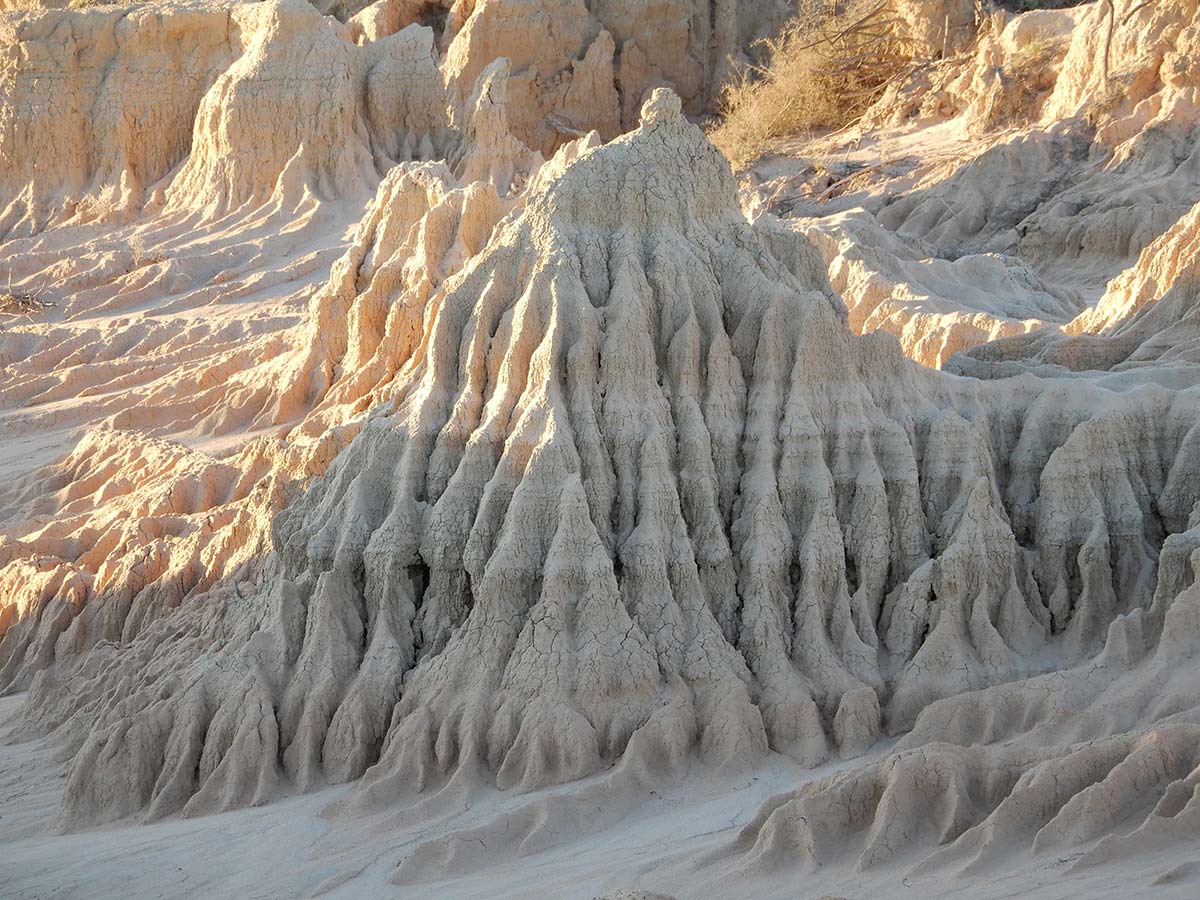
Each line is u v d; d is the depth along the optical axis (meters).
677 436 17.73
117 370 45.75
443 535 17.16
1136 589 17.06
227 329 46.38
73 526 31.00
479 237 28.44
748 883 12.52
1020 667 16.38
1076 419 18.55
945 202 53.66
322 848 14.71
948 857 12.11
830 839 12.81
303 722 16.55
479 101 60.56
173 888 14.30
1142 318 23.09
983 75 60.81
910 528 17.55
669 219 19.25
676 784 15.12
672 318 18.42
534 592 16.48
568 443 17.00
